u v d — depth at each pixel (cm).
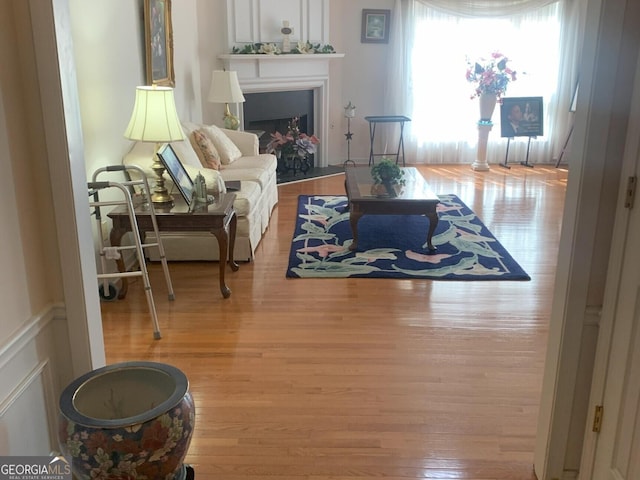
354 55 803
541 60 800
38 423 190
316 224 547
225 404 262
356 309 365
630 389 175
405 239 502
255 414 255
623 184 176
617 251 180
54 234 191
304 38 736
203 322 347
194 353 309
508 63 799
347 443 236
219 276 402
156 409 168
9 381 173
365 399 266
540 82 809
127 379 192
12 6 172
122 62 429
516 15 783
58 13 175
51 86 177
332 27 786
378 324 344
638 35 169
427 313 359
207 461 225
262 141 751
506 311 363
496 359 302
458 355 306
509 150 838
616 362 182
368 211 462
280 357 305
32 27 173
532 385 278
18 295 178
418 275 420
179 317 354
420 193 475
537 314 359
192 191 389
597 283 190
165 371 189
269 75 704
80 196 192
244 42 678
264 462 225
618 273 180
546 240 504
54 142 182
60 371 204
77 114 190
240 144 612
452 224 544
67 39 182
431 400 266
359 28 792
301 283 407
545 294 390
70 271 193
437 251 471
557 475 211
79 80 355
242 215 434
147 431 163
